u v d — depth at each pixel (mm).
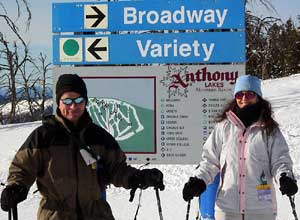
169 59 5785
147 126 5879
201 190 3680
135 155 5926
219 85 5715
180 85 5781
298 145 9836
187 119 5801
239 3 5625
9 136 13031
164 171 8461
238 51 5660
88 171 3061
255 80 3754
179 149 5848
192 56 5742
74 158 3049
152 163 5895
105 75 5895
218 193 3760
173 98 5809
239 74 5680
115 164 3213
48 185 3055
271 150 3658
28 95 20891
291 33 29312
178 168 8562
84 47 5895
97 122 5953
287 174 3488
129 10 5805
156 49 5793
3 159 10234
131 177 3143
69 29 5895
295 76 21656
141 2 5773
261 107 3727
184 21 5727
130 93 5879
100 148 3145
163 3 5750
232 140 3709
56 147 3045
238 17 5637
